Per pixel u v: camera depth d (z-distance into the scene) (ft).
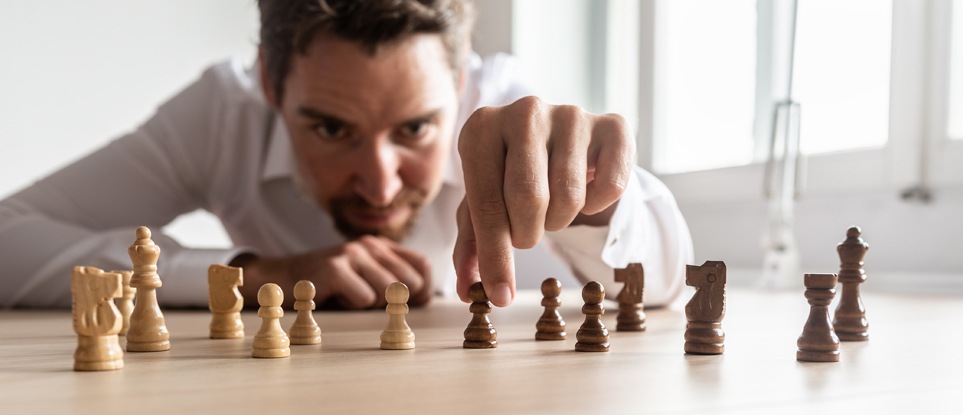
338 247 5.05
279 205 7.28
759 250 8.48
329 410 1.61
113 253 5.30
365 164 5.52
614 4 10.79
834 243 7.73
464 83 6.54
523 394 1.79
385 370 2.21
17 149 9.61
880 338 3.03
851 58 7.94
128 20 10.22
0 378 2.08
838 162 7.65
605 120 3.31
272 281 4.86
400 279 4.94
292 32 5.23
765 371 2.18
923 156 6.91
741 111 9.20
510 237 2.99
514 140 3.04
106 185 6.82
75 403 1.70
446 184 6.97
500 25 10.59
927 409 1.63
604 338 2.67
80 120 9.96
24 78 9.62
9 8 9.49
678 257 4.74
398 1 5.07
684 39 9.99
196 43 10.73
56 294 5.26
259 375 2.11
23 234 5.38
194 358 2.51
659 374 2.12
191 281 4.87
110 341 2.26
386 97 5.27
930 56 6.87
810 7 8.43
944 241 6.75
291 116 5.65
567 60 10.77
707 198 9.09
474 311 2.84
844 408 1.63
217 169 7.25
